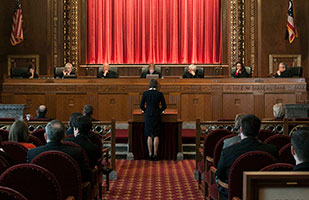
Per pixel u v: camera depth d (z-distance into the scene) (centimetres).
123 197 466
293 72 962
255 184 147
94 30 1262
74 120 381
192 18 1261
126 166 662
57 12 1231
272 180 146
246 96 915
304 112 816
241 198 274
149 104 695
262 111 909
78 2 1239
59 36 1232
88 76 1243
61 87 924
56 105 925
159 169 636
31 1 1231
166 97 918
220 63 1255
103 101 920
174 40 1261
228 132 452
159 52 1265
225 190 311
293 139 209
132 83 916
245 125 305
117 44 1263
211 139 451
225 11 1245
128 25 1262
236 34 1233
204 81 919
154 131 689
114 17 1263
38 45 1228
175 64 1252
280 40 1206
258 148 298
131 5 1261
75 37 1240
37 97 927
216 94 916
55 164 276
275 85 908
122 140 762
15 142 334
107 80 920
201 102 917
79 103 923
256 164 270
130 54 1263
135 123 722
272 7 1208
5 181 218
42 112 650
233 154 298
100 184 441
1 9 1214
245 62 1233
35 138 408
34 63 1225
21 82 927
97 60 1263
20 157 334
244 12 1233
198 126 562
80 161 310
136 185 527
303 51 1201
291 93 906
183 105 918
